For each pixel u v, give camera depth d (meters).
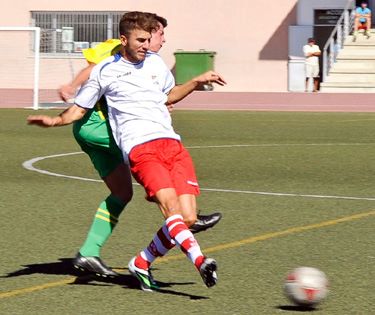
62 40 77.38
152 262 14.90
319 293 12.47
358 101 62.53
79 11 78.88
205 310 12.65
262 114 53.47
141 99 13.90
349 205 21.86
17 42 76.44
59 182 25.59
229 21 76.44
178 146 13.88
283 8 75.56
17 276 14.69
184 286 14.02
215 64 76.75
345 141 37.59
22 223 19.38
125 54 14.07
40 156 31.94
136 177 13.62
